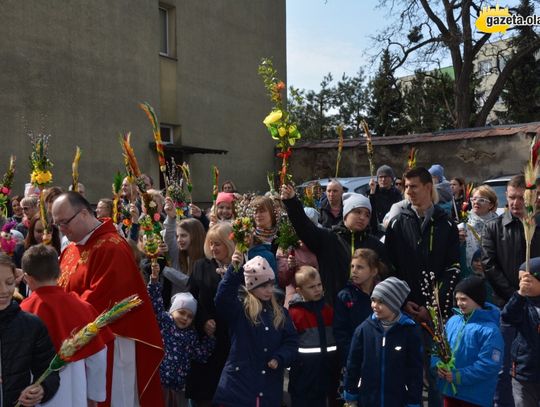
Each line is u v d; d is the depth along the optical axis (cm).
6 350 255
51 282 301
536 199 359
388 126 2767
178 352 391
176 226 494
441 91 2775
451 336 372
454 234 428
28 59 1074
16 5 1052
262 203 452
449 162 1466
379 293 350
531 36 2141
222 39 1675
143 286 363
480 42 2158
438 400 415
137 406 366
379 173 751
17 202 743
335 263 425
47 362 266
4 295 254
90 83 1202
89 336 258
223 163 1691
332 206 608
